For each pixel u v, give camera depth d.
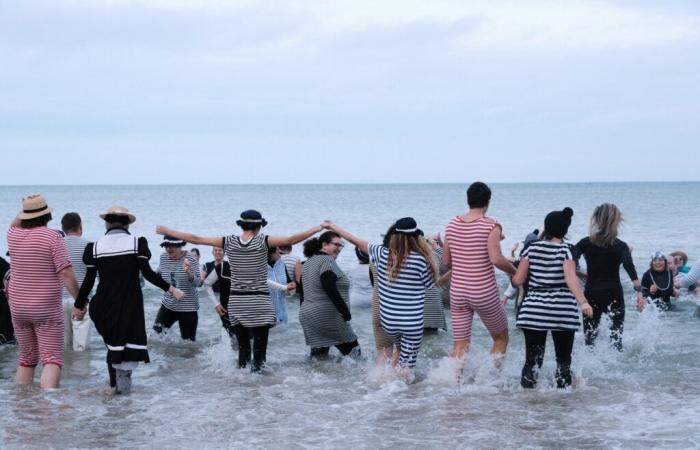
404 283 8.41
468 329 8.36
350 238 8.75
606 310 9.23
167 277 11.29
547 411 7.22
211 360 9.91
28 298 8.12
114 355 7.89
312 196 138.75
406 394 7.94
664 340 10.85
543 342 7.94
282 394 8.05
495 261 8.00
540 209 68.19
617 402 7.52
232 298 9.06
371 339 11.62
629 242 31.94
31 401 7.77
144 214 64.44
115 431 6.75
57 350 8.37
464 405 7.46
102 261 7.89
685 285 12.99
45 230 8.13
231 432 6.71
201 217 58.66
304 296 10.02
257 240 8.88
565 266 7.67
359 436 6.55
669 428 6.65
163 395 8.07
